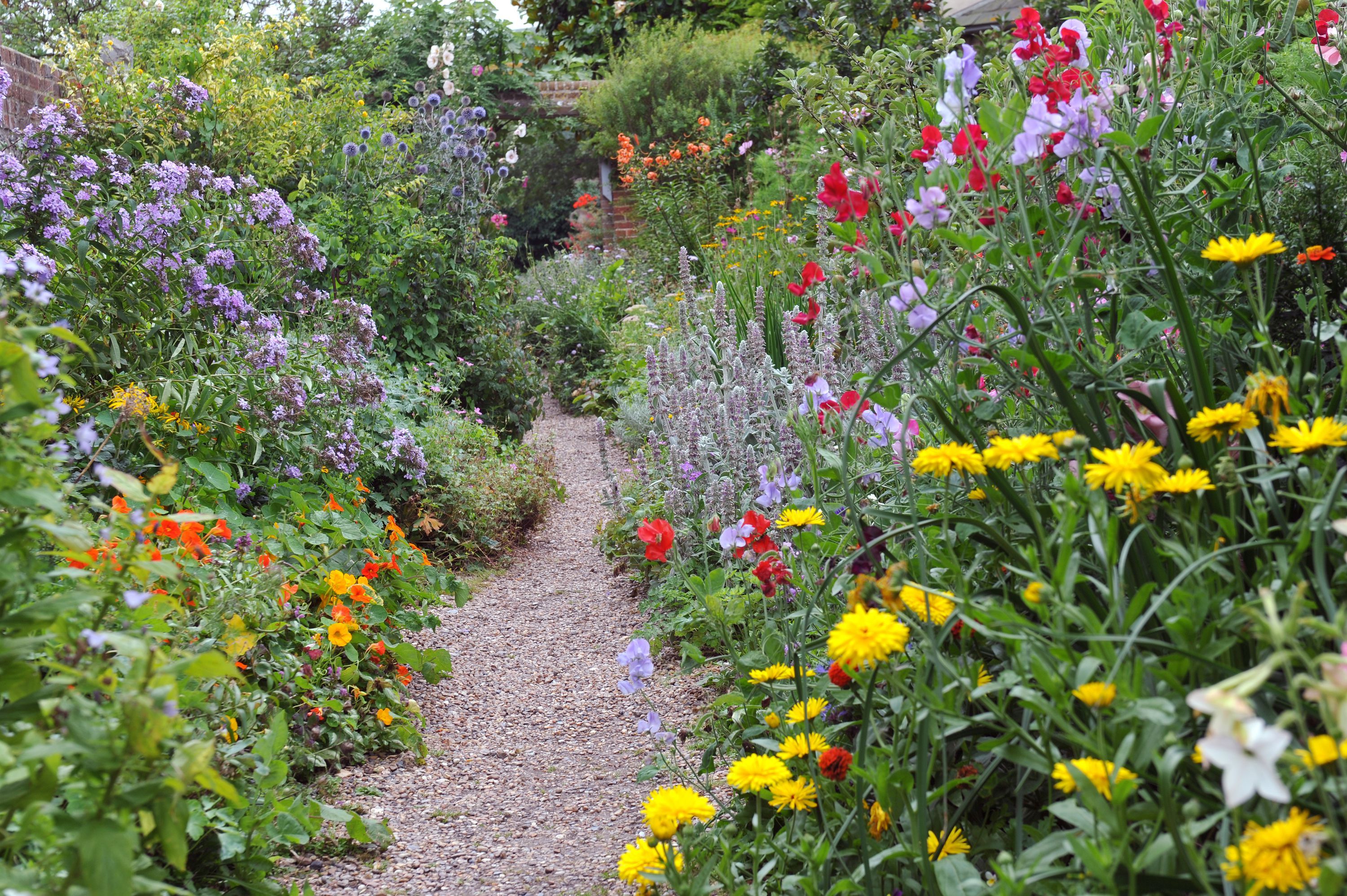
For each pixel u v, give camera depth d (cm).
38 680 125
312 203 651
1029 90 215
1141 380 183
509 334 771
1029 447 141
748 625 293
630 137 1290
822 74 350
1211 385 167
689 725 310
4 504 121
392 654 347
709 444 368
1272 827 93
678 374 439
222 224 430
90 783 124
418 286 671
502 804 274
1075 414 161
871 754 167
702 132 1163
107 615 165
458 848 249
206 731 209
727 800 246
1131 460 130
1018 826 143
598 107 1381
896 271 224
